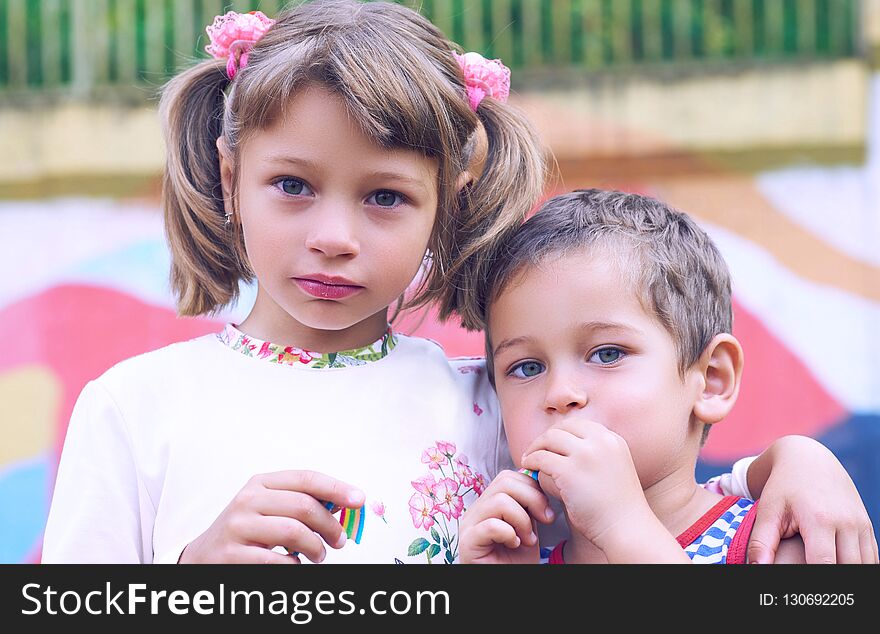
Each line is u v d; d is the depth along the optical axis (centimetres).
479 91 195
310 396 181
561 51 643
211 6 640
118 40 648
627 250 179
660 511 179
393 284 173
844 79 622
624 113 635
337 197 169
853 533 169
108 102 645
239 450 175
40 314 631
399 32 181
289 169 168
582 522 162
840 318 608
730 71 629
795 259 618
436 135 175
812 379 604
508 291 181
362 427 180
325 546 167
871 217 614
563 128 637
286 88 168
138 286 632
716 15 645
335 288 170
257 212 172
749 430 599
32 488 609
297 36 180
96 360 624
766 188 624
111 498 173
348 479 175
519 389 179
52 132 643
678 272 181
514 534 164
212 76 198
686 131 630
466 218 193
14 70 666
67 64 657
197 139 198
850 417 596
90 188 641
